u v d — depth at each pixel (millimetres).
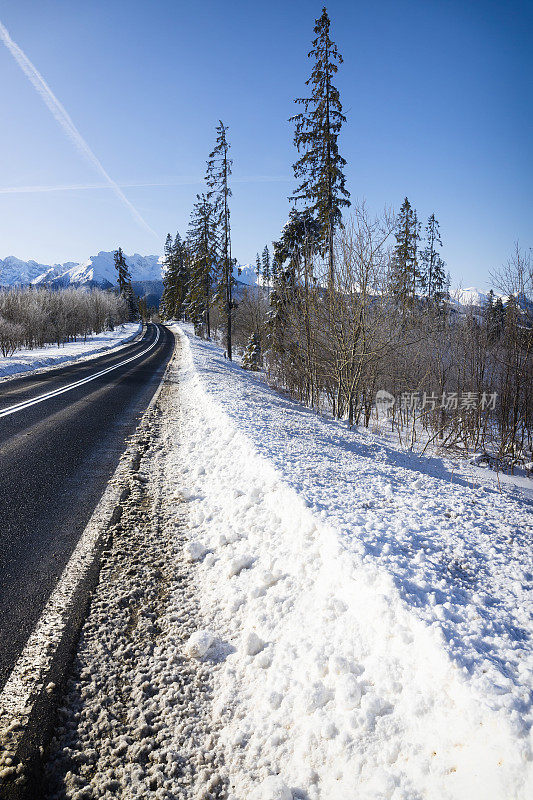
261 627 2779
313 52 15617
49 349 27141
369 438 9414
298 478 4496
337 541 2990
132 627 2852
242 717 2250
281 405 11914
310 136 16031
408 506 4277
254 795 1803
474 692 1751
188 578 3451
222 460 5852
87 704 2268
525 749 1497
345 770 1809
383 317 10469
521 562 3213
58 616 2842
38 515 4242
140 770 1965
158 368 19359
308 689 2199
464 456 8734
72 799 1812
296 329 13305
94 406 9938
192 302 51531
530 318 8961
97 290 54562
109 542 3854
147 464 6113
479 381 10625
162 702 2326
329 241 15094
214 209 27641
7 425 7684
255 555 3492
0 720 2100
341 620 2512
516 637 2209
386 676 2074
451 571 2920
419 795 1587
